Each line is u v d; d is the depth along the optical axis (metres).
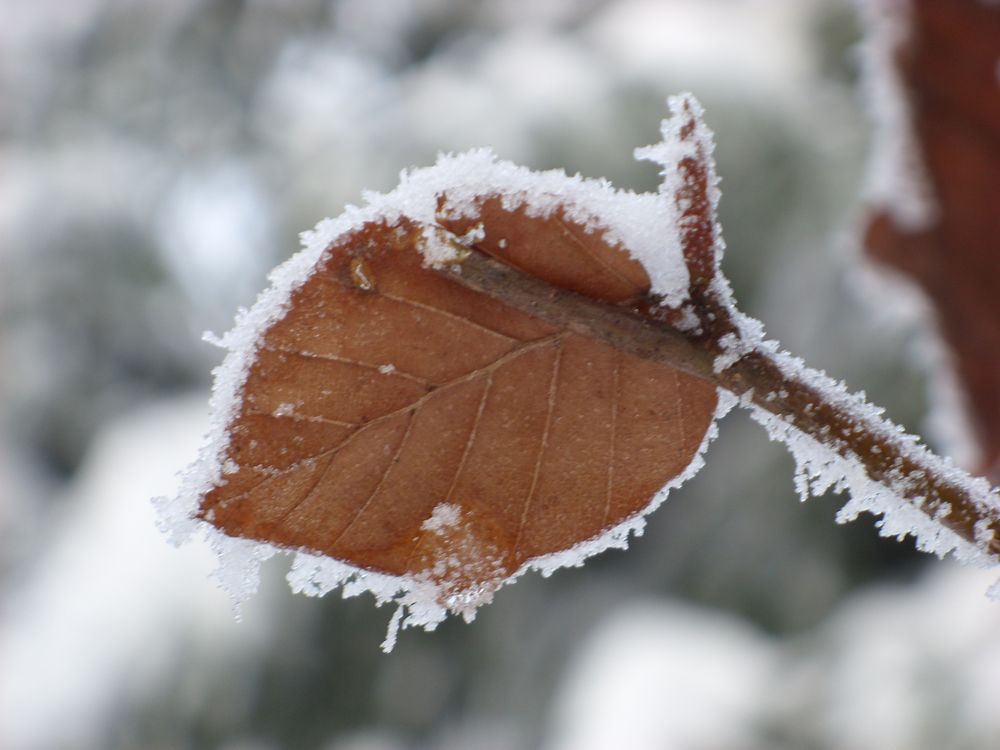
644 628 1.46
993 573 1.18
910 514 0.27
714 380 0.27
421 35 2.15
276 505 0.27
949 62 0.35
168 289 2.24
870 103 0.37
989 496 0.27
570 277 0.27
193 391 2.23
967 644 1.11
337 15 2.19
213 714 1.55
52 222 2.23
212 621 1.57
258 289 2.11
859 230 0.37
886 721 1.08
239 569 0.27
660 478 0.28
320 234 0.27
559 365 0.27
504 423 0.27
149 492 1.75
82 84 2.33
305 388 0.27
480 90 1.72
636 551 1.63
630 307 0.27
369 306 0.27
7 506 2.12
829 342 1.50
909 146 0.36
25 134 2.40
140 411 2.17
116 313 2.23
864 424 0.27
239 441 0.27
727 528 1.58
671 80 1.66
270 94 2.16
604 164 1.61
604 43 1.81
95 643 1.58
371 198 0.27
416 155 1.67
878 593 1.42
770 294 1.63
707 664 1.34
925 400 1.39
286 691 1.58
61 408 2.23
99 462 1.95
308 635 1.60
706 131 0.27
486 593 0.28
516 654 1.59
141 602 1.59
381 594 0.28
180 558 1.63
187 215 2.21
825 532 1.53
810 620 1.48
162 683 1.55
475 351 0.27
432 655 1.62
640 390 0.27
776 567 1.53
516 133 1.63
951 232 0.36
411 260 0.27
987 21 0.34
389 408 0.27
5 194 2.34
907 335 1.41
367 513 0.27
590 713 1.32
